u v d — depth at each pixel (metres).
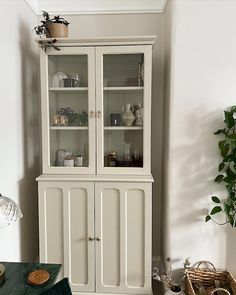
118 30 2.23
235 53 1.77
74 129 1.97
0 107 1.59
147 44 1.81
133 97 1.95
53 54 1.87
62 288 1.00
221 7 1.75
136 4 2.19
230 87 1.79
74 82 1.94
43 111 1.91
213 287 1.85
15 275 1.21
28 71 2.06
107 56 1.89
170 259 1.92
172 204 1.90
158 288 2.09
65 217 1.88
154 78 2.24
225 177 1.76
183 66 1.80
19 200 1.88
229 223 1.87
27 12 2.03
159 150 2.28
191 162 1.86
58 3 2.21
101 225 1.88
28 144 2.07
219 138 1.83
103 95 1.90
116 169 1.92
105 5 2.20
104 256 1.90
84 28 2.24
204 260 1.91
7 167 1.69
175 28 1.78
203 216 1.89
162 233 2.25
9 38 1.71
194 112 1.83
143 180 1.81
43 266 1.29
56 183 1.87
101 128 1.89
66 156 2.00
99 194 1.85
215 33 1.76
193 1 1.75
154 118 2.27
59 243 1.92
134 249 1.88
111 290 1.90
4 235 1.66
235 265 1.90
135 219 1.86
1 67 1.60
